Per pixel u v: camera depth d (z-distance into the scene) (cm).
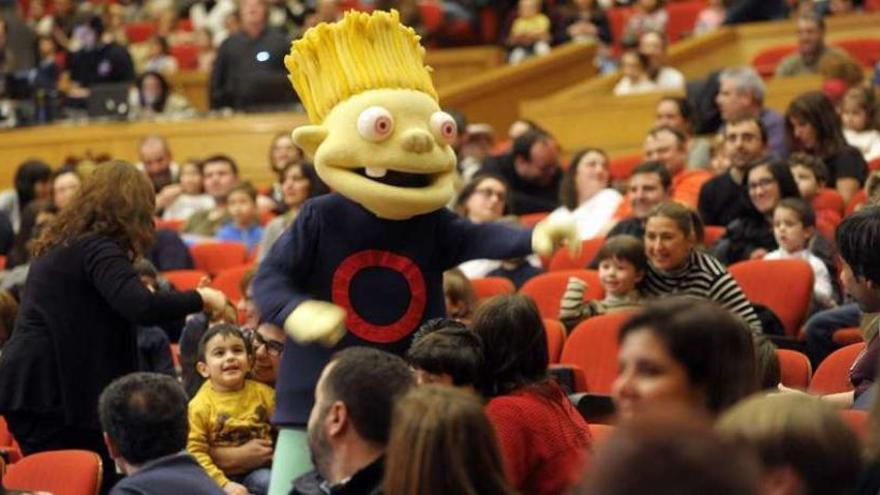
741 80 1028
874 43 1411
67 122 1407
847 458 304
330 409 401
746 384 355
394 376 402
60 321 588
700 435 241
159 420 483
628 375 354
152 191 599
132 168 598
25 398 591
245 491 602
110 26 1752
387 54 506
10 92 1466
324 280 496
